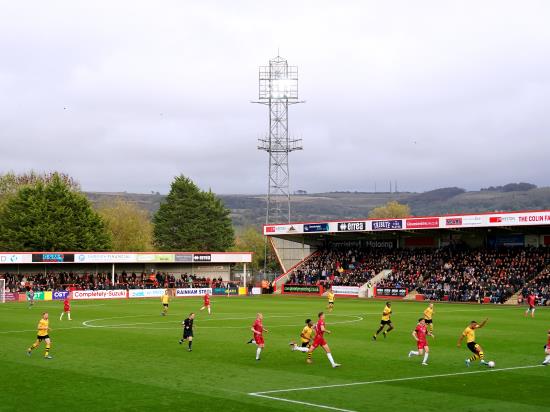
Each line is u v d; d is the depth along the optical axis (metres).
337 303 84.94
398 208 193.50
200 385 26.36
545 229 97.75
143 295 100.38
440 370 30.19
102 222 123.50
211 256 111.44
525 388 25.97
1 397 23.94
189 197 147.38
